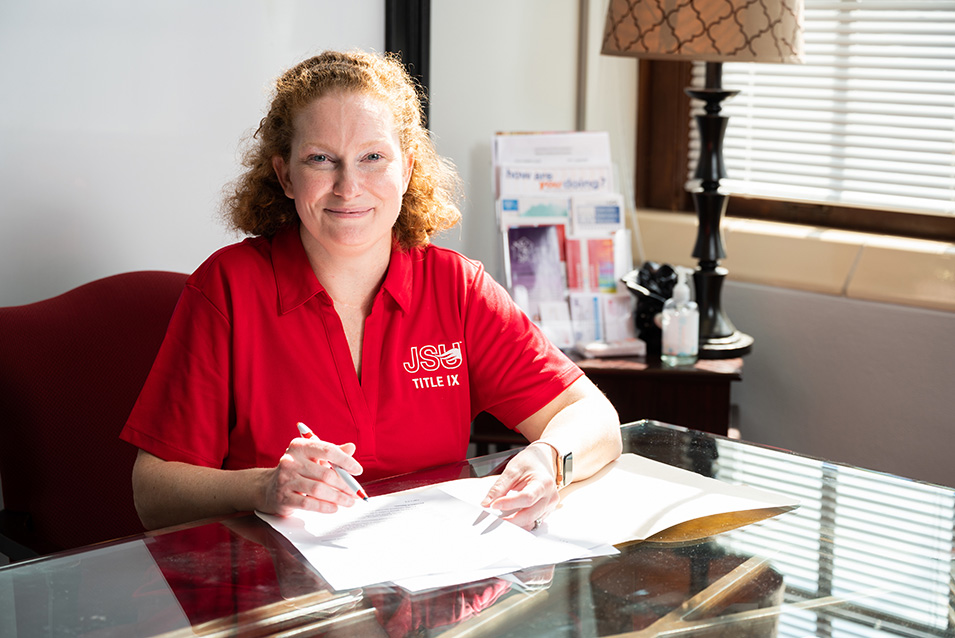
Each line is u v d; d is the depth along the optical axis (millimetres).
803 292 2758
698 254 2576
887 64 2672
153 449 1429
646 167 3252
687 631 954
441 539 1154
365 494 1213
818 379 2748
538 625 957
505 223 2627
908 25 2648
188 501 1320
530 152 2666
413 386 1546
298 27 2289
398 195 1488
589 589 1037
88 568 1079
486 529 1185
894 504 1319
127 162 2039
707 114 2518
